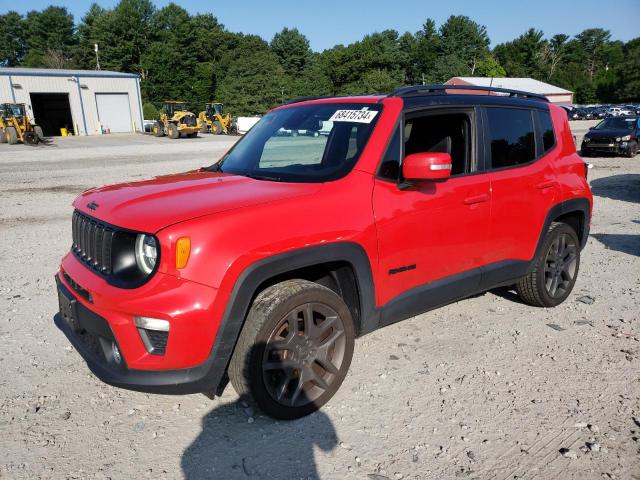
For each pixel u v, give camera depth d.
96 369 2.70
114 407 3.11
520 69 115.00
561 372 3.48
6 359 3.68
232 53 87.88
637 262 6.09
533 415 2.99
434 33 109.31
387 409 3.06
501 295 4.94
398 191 3.20
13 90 35.88
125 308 2.50
